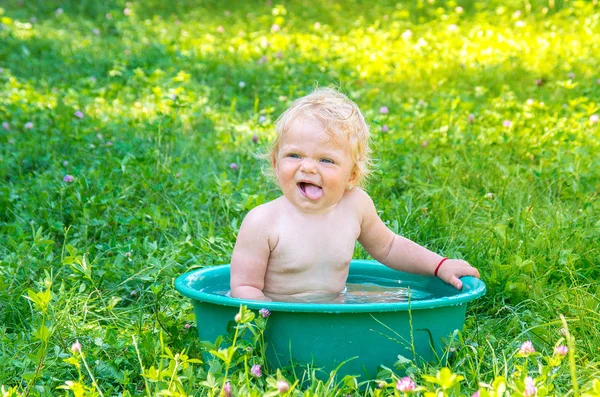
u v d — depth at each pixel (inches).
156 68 358.0
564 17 463.5
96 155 227.5
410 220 178.2
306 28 475.5
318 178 123.9
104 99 304.3
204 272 137.5
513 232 168.4
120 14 511.5
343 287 133.1
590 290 149.1
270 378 97.7
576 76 340.2
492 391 96.4
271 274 128.5
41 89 324.5
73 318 135.0
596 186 200.2
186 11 531.5
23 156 229.5
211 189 192.9
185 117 278.7
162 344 113.0
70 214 185.3
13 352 126.1
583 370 115.6
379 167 207.5
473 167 211.9
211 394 100.0
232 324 113.2
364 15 508.1
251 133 260.1
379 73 365.4
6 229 178.5
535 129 248.5
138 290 152.8
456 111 272.8
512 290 145.3
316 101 126.9
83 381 114.7
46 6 529.0
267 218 127.0
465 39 431.2
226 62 378.6
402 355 113.7
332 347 111.6
